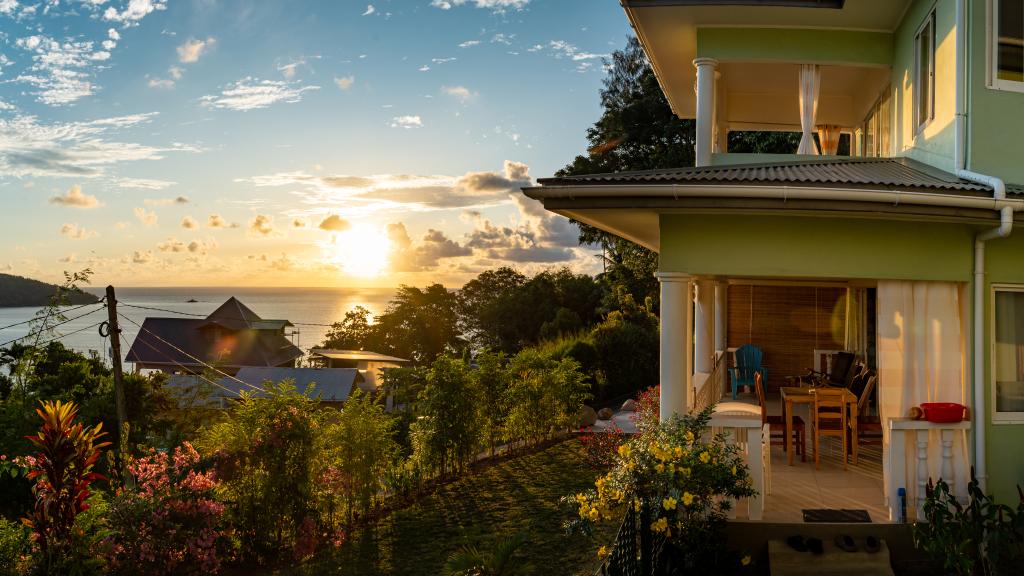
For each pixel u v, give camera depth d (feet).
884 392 27.30
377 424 39.83
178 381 61.62
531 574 29.01
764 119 60.08
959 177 28.43
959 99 29.37
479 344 201.87
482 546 33.09
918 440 26.50
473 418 48.29
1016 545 25.44
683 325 27.55
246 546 33.71
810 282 51.39
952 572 24.80
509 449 53.98
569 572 29.17
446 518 38.29
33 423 41.45
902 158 36.04
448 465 48.08
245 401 36.58
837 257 26.96
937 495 24.73
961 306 27.76
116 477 37.91
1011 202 24.93
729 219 27.17
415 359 237.25
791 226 27.02
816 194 24.67
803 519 26.35
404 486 43.19
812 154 39.37
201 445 36.76
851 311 55.93
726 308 58.49
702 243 27.22
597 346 78.43
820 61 39.29
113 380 53.62
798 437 36.96
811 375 48.42
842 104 53.72
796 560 24.81
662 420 27.61
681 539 24.20
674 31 40.96
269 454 33.96
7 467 30.14
